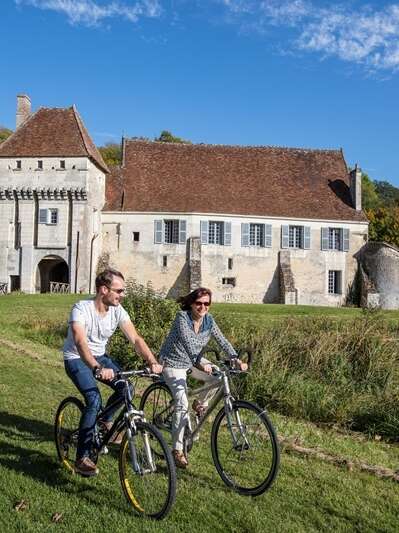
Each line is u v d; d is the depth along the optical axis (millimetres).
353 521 5059
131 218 40062
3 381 9922
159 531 4633
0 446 6508
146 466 5090
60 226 38281
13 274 38562
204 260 39906
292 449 6965
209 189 41375
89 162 38438
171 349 6215
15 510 4887
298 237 41094
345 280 41125
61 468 5941
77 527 4645
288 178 43094
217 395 5949
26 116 41875
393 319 19734
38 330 17688
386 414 9094
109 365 5812
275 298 40375
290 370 11547
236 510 5102
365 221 41344
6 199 38906
